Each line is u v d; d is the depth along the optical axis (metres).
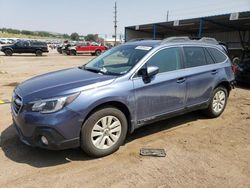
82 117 3.94
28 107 3.88
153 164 4.13
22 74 14.07
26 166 4.01
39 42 33.09
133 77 4.52
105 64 5.11
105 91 4.13
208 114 6.22
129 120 4.57
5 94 8.65
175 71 5.14
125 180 3.70
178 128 5.64
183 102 5.34
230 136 5.26
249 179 3.77
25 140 4.03
